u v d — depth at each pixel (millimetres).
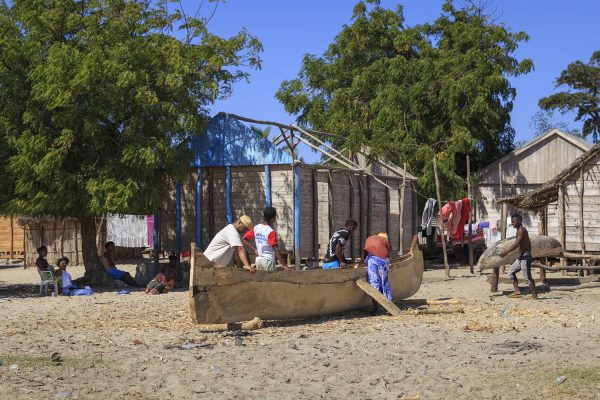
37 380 9141
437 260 34750
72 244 33781
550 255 22188
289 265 25031
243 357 10547
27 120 20188
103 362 10273
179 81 21078
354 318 14773
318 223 24297
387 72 34844
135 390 8766
